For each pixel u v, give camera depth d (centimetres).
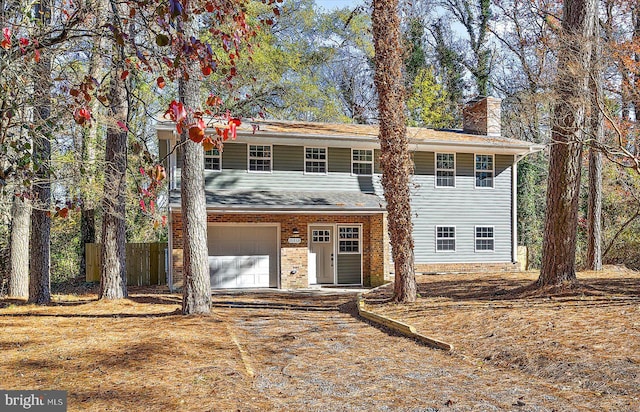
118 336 875
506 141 2189
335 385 641
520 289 1227
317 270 2038
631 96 1681
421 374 693
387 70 1311
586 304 987
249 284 1922
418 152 2114
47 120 586
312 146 2025
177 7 405
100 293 1410
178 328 948
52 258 2439
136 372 651
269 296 1653
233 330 1009
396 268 1314
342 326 1073
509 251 2217
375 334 985
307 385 641
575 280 1162
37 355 738
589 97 1098
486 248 2186
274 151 1981
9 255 1702
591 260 1859
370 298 1473
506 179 2234
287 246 1936
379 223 1966
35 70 607
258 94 2530
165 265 2103
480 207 2186
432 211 2117
